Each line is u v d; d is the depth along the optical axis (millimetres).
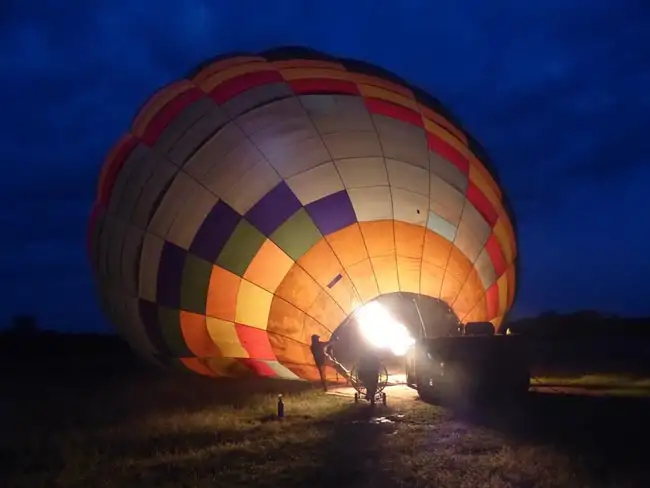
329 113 16062
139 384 19562
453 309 15352
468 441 9930
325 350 14516
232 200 15234
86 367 28172
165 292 15844
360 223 15023
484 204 16906
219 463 9289
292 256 14719
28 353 41344
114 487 8422
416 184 15719
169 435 11570
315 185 15125
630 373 18656
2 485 8820
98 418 13586
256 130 15758
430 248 15367
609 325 46031
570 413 11984
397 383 16688
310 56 18297
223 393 16391
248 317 15016
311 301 14695
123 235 16797
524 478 7871
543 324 47438
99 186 18203
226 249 15031
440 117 18016
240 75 16984
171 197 15930
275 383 17703
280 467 8898
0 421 13734
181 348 16469
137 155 17047
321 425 11805
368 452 9508
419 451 9391
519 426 10984
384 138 16016
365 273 14805
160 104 17500
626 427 10625
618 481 7598
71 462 9734
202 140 16047
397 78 18641
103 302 18797
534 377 17641
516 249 18625
